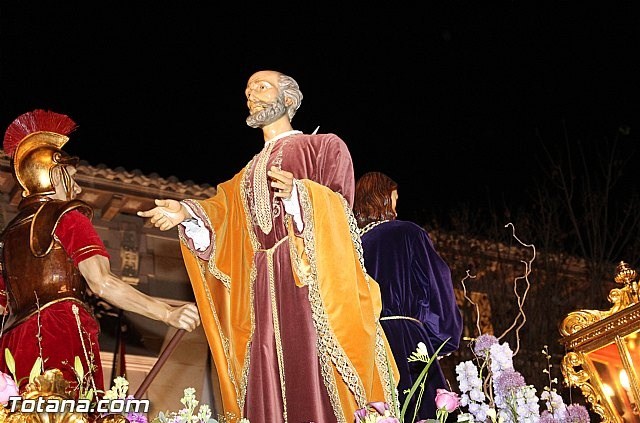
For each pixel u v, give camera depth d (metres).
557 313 14.07
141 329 11.25
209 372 11.52
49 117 5.68
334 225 5.20
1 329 5.50
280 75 5.77
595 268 14.74
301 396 5.10
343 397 5.10
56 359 4.98
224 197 5.69
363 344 5.10
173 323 5.20
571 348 5.94
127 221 12.11
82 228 5.28
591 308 14.43
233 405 5.34
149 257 12.12
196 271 5.57
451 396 4.23
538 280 14.28
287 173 5.12
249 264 5.48
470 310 13.70
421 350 4.48
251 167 5.61
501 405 4.58
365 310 5.17
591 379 5.77
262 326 5.29
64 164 5.54
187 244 5.55
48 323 5.07
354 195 5.84
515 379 4.58
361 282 5.21
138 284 11.92
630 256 15.35
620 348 5.65
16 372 4.97
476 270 14.19
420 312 5.64
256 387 5.22
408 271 5.72
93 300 10.98
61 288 5.19
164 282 12.10
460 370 4.64
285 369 5.17
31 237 5.25
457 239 14.41
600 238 15.20
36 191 5.46
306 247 5.14
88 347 5.11
